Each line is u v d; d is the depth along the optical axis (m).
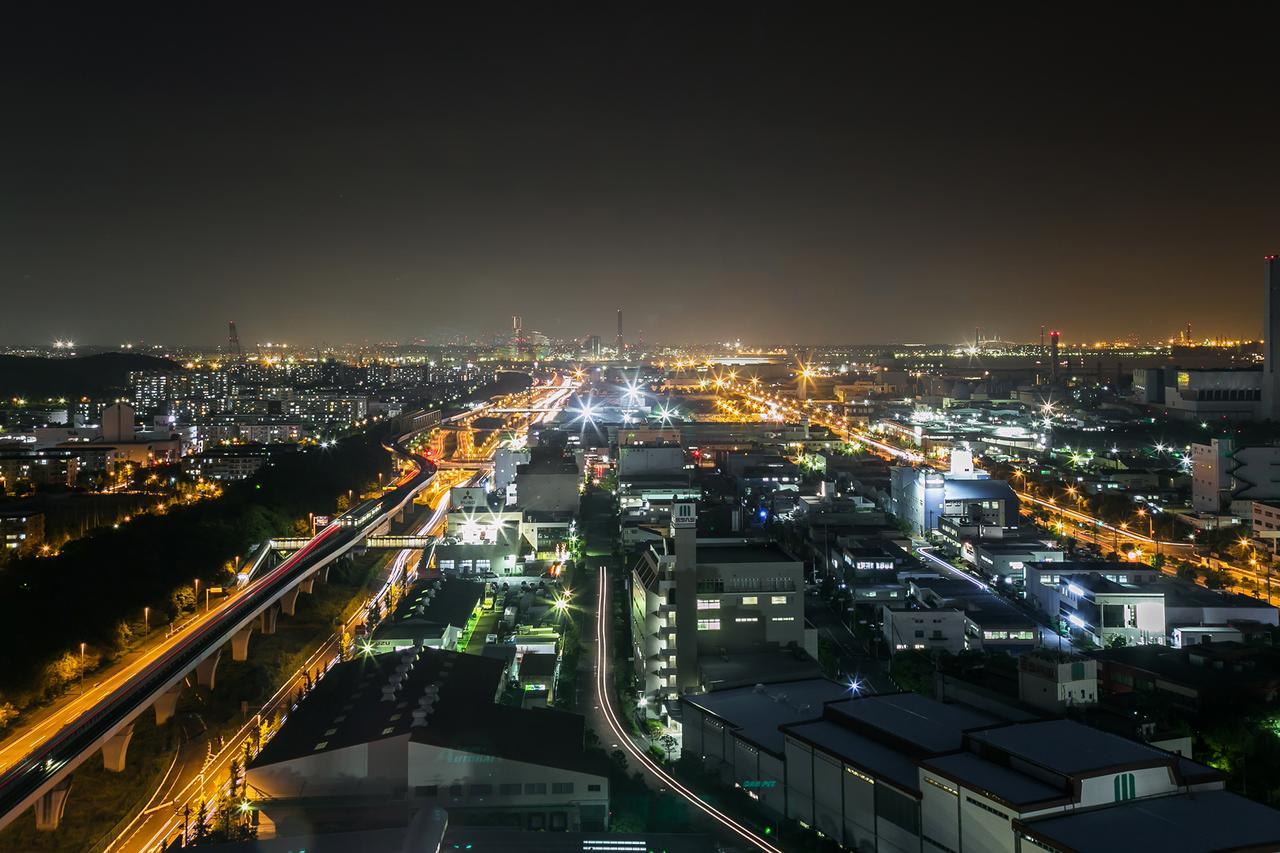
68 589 196.50
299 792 120.25
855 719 118.88
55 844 119.56
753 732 128.62
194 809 127.88
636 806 120.94
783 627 165.12
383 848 96.00
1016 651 178.00
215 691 172.25
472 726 127.44
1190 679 143.62
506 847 105.50
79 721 131.75
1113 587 190.38
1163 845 86.12
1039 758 97.69
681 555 160.75
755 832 115.00
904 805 103.00
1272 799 114.19
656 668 160.38
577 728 133.12
